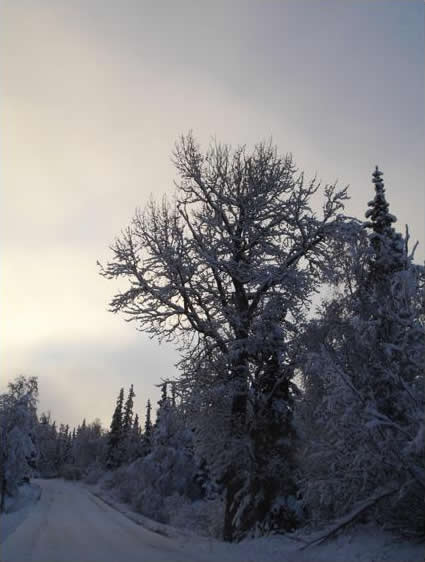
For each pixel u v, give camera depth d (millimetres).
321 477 13203
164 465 42875
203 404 18531
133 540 17344
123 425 104500
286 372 18219
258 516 16625
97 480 96062
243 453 17578
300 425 17719
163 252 18938
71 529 22703
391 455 10500
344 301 15617
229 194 20562
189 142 21516
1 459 38844
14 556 12914
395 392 12453
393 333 13352
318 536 12734
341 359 13422
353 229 17219
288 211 19734
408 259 13188
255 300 19328
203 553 13055
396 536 11312
